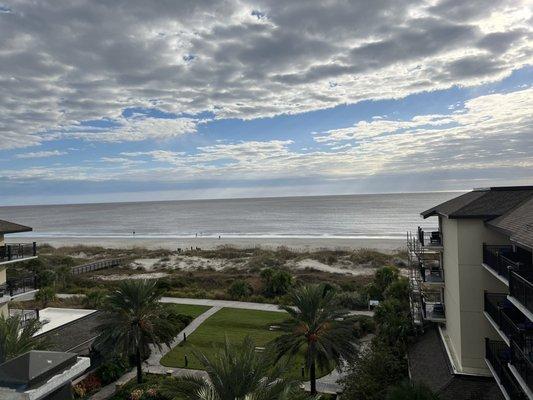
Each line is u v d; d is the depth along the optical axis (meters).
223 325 36.72
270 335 33.75
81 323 31.11
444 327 24.70
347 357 21.86
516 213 16.48
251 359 14.52
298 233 126.06
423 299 26.12
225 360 14.52
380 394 19.50
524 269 13.84
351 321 23.14
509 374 14.61
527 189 20.09
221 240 112.88
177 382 14.84
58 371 8.83
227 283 55.53
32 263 57.62
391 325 24.89
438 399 15.41
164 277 60.44
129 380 25.88
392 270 44.16
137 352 25.02
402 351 23.69
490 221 18.22
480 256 18.98
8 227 25.88
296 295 23.11
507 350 16.56
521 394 13.56
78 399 23.08
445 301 23.91
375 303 39.22
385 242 94.88
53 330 28.66
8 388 8.08
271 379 14.60
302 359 27.70
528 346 13.48
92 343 26.50
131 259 82.88
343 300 40.50
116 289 26.73
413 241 29.47
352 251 80.06
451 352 21.11
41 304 43.03
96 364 26.70
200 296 47.91
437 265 27.27
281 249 85.56
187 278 59.19
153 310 25.80
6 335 18.06
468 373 18.48
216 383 13.88
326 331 22.50
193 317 39.44
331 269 65.94
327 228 137.25
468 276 19.22
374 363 21.16
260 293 48.81
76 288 54.16
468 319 19.23
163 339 25.89
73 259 82.50
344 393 21.33
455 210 19.80
